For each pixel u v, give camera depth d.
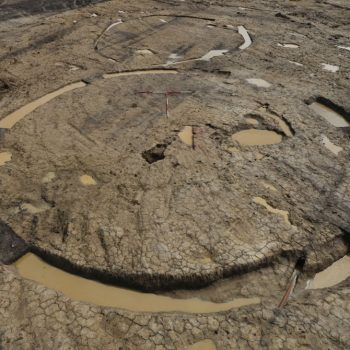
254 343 4.73
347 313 5.04
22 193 6.74
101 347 4.68
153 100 9.48
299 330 4.84
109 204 6.47
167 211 6.34
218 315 5.02
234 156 7.57
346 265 5.85
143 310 5.16
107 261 5.57
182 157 7.52
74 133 8.28
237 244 5.81
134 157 7.55
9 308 5.05
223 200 6.56
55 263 5.68
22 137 8.16
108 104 9.34
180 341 4.74
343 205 6.53
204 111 8.99
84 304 5.12
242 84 10.27
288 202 6.58
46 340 4.73
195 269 5.45
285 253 5.76
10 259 5.73
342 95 9.73
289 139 8.11
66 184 6.92
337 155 7.69
